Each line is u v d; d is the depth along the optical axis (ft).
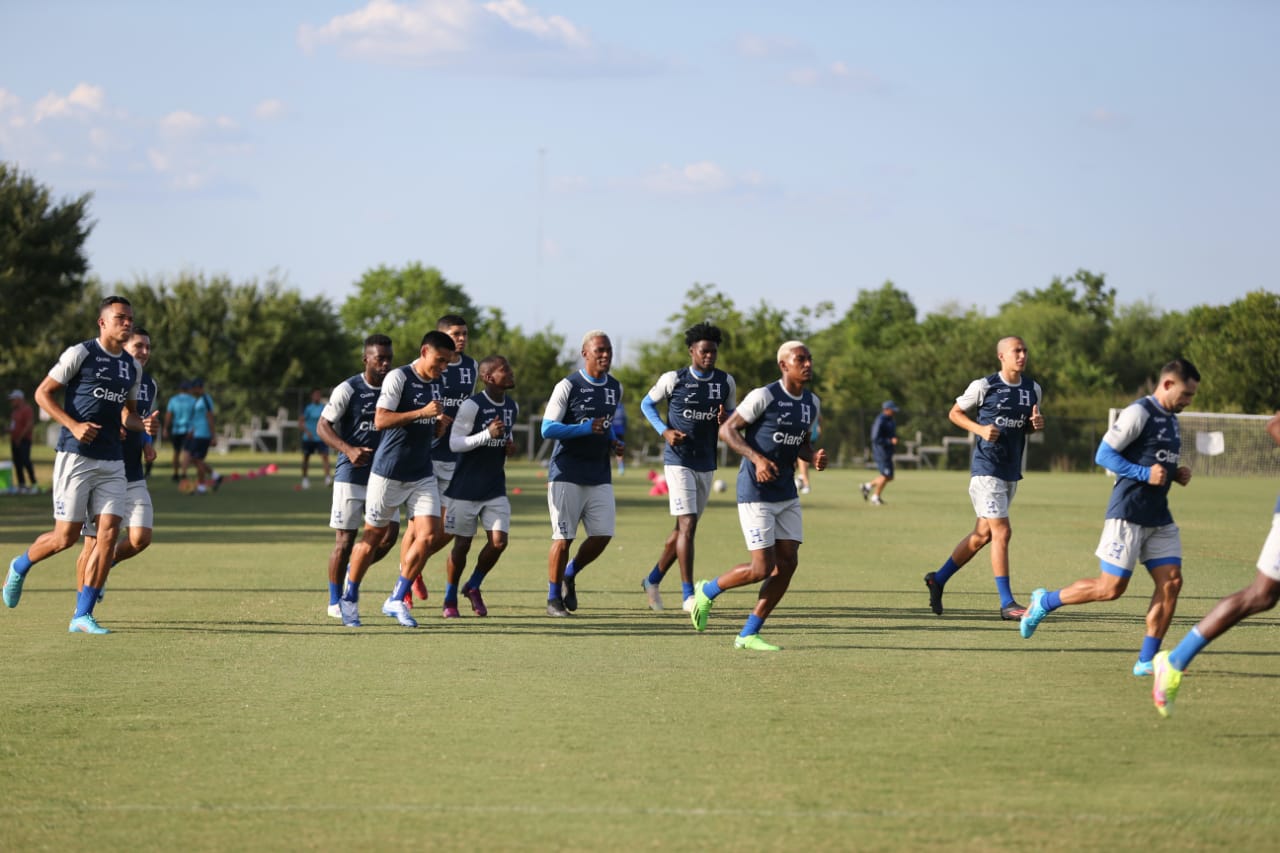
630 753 59.93
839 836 47.88
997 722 66.74
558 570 107.55
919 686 76.64
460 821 49.60
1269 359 508.12
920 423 531.09
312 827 48.88
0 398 467.11
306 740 62.28
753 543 89.97
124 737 62.80
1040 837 47.78
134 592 118.73
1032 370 620.08
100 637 93.04
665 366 561.02
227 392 555.28
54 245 410.93
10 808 51.24
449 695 73.20
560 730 64.59
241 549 159.63
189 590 120.26
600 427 105.29
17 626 97.76
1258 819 50.01
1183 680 78.69
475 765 57.72
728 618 106.42
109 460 95.45
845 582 131.95
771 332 564.30
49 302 424.87
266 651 87.86
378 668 81.71
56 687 74.90
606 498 108.17
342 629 98.22
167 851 46.21
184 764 57.88
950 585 130.11
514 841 47.24
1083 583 84.89
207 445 279.69
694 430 109.50
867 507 261.85
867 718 67.62
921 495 308.40
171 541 169.99
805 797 52.85
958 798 52.80
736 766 57.72
